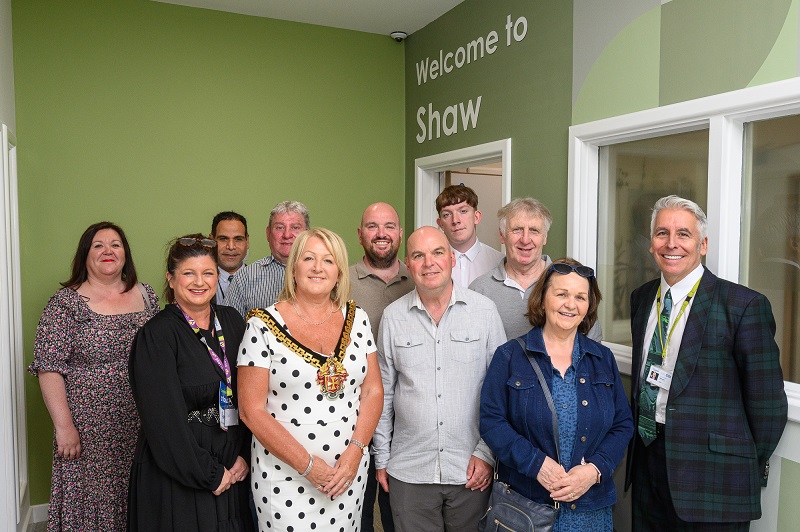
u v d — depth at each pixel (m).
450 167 4.11
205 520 1.85
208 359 1.91
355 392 1.97
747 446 1.92
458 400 2.10
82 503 2.52
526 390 1.92
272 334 1.85
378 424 2.24
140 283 2.88
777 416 1.89
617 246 2.91
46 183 3.60
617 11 2.66
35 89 3.55
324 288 1.90
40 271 3.60
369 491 2.66
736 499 1.91
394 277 2.63
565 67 2.99
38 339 2.49
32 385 3.58
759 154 2.26
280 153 4.20
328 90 4.32
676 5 2.38
